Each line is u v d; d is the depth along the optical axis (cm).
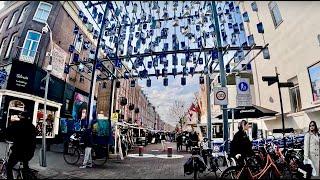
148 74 1359
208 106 1379
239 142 678
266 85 1519
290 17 1244
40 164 885
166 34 1070
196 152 806
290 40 1260
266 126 1441
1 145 1310
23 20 1911
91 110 1249
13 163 618
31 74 1770
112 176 730
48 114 1916
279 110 1355
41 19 1909
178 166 1020
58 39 1959
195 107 2709
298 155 852
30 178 629
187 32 1073
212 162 835
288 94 1280
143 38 1112
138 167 962
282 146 963
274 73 1423
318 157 693
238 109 1029
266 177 665
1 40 1978
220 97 962
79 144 1174
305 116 1119
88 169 877
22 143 623
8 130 626
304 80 1145
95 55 1225
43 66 1850
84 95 2444
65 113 2112
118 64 1213
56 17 1930
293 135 983
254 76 1684
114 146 1345
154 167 973
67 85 2141
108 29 1188
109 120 1207
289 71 1276
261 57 1579
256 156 759
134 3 1017
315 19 1067
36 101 1761
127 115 4094
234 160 742
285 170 702
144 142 2720
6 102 1619
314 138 704
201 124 2208
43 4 1930
